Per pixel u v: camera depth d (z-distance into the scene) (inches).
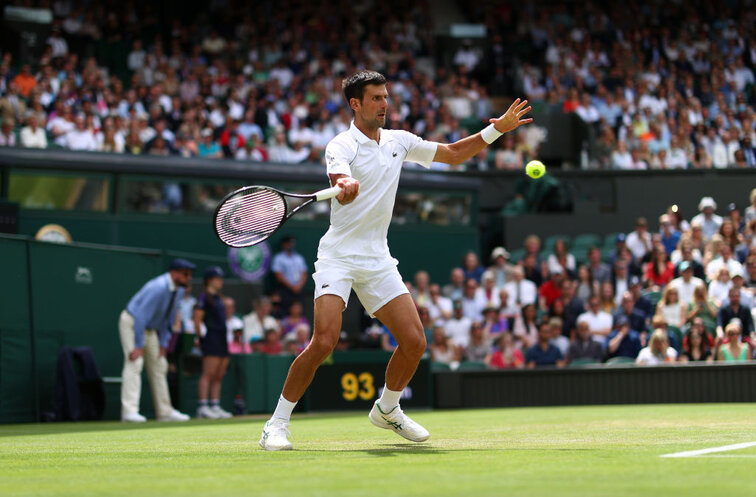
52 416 1012.5
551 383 1264.8
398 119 2116.1
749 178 1911.9
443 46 2536.9
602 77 2420.0
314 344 482.9
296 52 2341.3
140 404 1120.2
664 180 1919.3
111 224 1501.0
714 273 1322.6
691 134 2171.5
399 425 528.7
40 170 1449.3
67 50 2183.8
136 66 2190.0
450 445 506.3
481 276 1612.9
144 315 1023.0
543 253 1740.9
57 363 1026.7
